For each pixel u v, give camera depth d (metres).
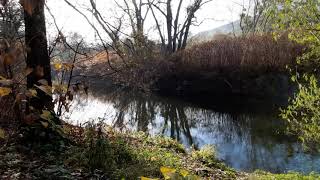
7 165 6.70
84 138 9.02
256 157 13.91
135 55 9.38
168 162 9.24
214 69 30.55
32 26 7.78
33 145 7.80
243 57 28.31
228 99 28.84
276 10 7.86
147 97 28.86
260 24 41.69
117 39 7.60
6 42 4.28
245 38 31.00
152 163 8.57
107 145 8.33
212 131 18.91
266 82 26.75
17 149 7.50
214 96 30.25
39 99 7.82
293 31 7.95
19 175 6.32
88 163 7.58
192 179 4.99
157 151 10.47
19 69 7.32
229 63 29.70
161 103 27.64
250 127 18.88
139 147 10.30
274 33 8.39
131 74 9.89
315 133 8.11
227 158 14.07
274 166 12.83
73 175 6.86
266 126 18.73
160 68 29.89
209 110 24.77
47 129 8.06
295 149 14.37
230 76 29.36
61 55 8.93
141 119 21.42
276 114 21.30
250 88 27.72
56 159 7.45
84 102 24.22
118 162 8.29
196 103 27.64
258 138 16.61
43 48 7.91
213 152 12.20
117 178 7.14
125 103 26.34
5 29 6.86
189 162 10.55
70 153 7.84
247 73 28.23
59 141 8.14
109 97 28.78
